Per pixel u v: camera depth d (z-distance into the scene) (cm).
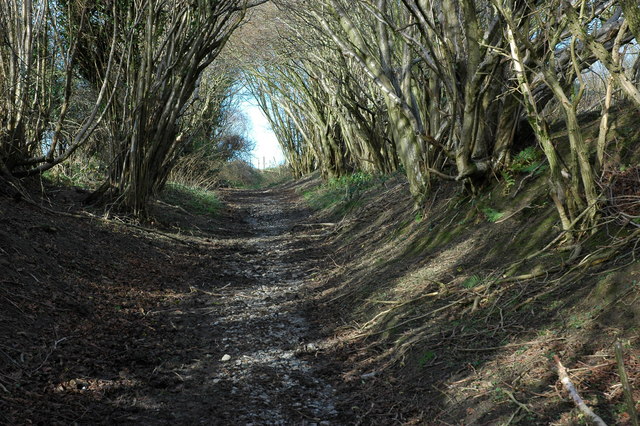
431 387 450
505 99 794
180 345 611
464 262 672
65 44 1118
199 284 913
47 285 642
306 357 593
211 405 466
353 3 1289
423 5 802
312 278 988
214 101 2414
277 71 2577
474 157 820
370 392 482
